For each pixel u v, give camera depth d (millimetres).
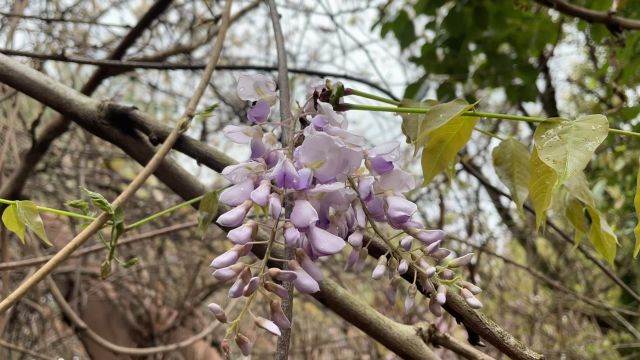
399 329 345
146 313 898
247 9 835
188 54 675
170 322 908
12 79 397
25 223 288
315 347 1008
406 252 252
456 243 988
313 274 224
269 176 232
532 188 282
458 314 267
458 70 770
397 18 781
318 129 243
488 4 750
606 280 1199
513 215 1109
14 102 606
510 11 750
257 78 280
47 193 842
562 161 242
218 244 1025
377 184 249
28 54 509
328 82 282
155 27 711
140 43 746
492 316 1079
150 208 936
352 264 253
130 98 931
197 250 966
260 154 240
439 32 785
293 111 291
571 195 361
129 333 882
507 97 805
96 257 923
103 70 596
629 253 1130
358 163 231
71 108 390
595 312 1154
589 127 247
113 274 871
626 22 563
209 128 891
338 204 231
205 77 370
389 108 291
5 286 538
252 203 232
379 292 907
